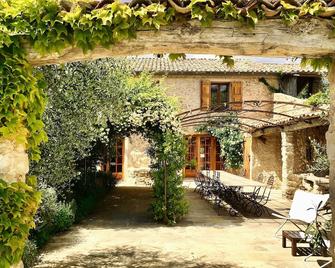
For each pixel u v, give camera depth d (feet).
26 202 9.43
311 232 18.84
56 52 9.61
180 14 9.71
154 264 18.92
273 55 10.46
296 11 9.66
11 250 9.20
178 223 29.37
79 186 35.60
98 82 20.38
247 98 54.95
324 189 33.32
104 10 9.30
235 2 9.52
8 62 9.21
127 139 55.62
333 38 9.96
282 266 18.44
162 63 57.26
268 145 51.70
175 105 29.76
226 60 11.11
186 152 30.96
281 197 42.42
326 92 36.27
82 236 24.94
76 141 19.10
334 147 11.00
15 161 9.62
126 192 47.03
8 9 9.10
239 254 20.70
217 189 38.29
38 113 10.07
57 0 9.31
